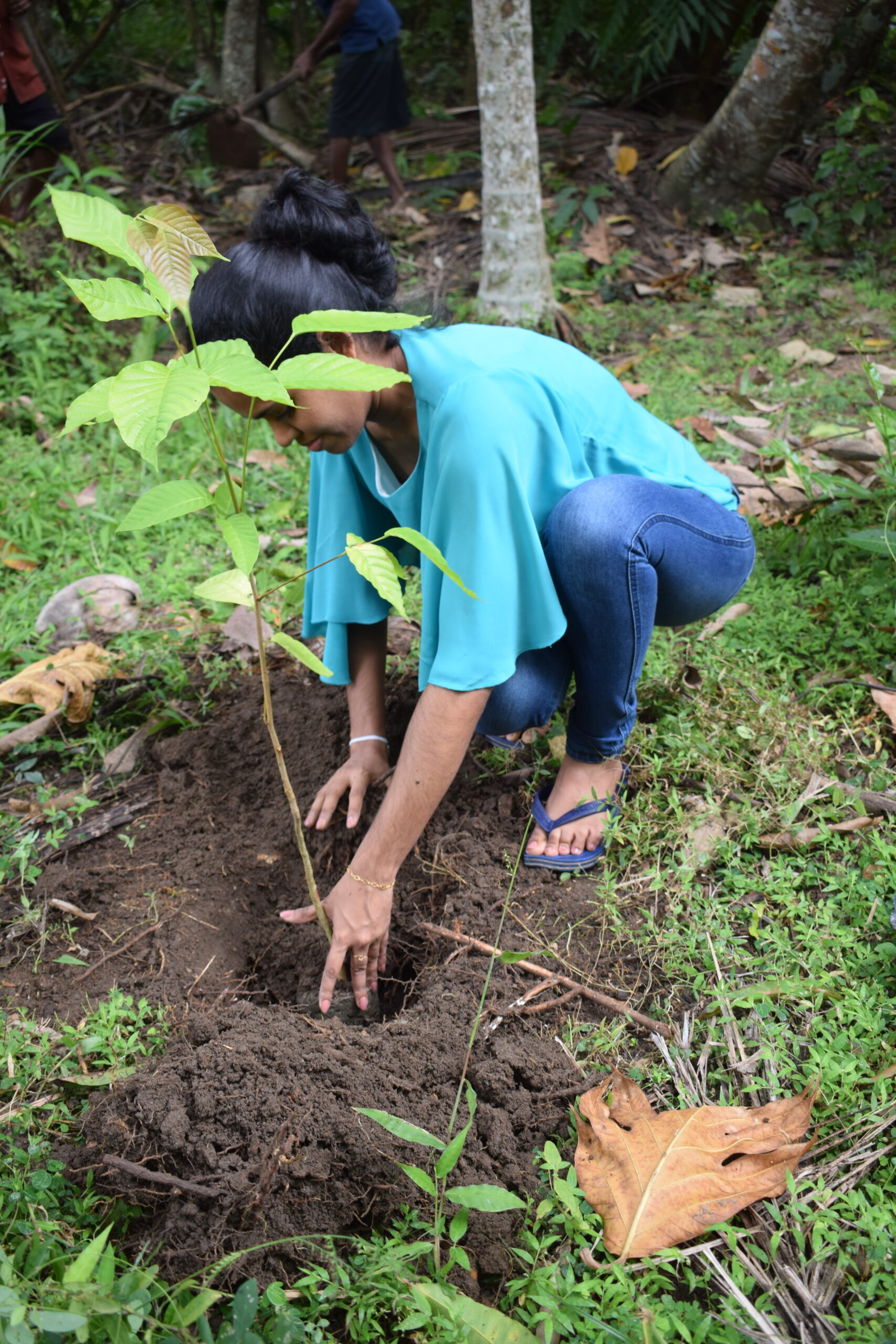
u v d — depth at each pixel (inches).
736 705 102.0
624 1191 63.4
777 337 197.2
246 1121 66.6
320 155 296.4
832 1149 67.1
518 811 94.7
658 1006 76.8
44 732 110.0
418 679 104.9
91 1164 67.4
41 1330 53.8
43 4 335.3
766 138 230.1
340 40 245.4
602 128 278.2
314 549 95.2
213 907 90.6
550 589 75.5
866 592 112.7
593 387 82.6
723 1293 60.7
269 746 106.0
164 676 117.6
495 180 193.6
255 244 67.2
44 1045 75.6
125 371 45.4
